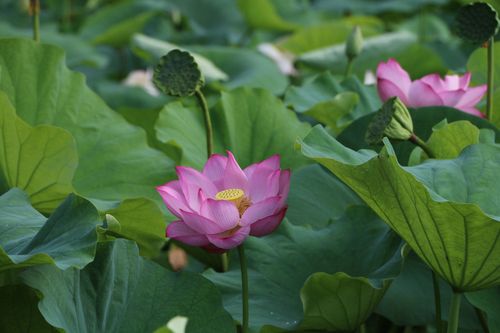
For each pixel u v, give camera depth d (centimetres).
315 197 384
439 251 331
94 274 337
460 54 575
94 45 607
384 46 515
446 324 357
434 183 334
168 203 336
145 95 528
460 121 357
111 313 335
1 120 359
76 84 394
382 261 353
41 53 392
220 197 338
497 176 336
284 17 727
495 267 330
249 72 502
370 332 384
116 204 359
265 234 334
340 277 335
